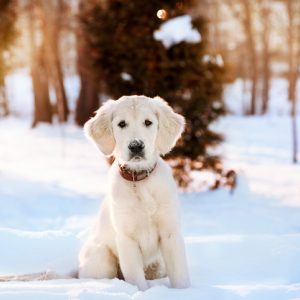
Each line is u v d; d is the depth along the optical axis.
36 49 23.59
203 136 8.89
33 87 24.11
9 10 12.03
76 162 13.38
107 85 8.96
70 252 4.02
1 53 12.03
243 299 3.02
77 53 22.59
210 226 6.13
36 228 6.22
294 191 8.88
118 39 8.70
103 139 3.66
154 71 8.62
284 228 5.96
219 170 8.90
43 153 15.23
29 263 3.88
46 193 9.01
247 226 6.12
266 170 11.62
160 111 3.65
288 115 29.98
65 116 26.34
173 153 8.70
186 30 8.49
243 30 31.39
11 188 9.30
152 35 8.60
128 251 3.44
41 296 2.83
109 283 3.21
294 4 23.52
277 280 3.67
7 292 2.85
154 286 3.22
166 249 3.47
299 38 22.31
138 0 8.62
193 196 8.55
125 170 3.47
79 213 7.42
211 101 8.87
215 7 27.86
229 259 4.09
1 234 4.02
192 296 3.01
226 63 9.07
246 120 24.89
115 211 3.46
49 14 23.05
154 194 3.43
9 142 18.17
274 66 44.31
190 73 8.59
